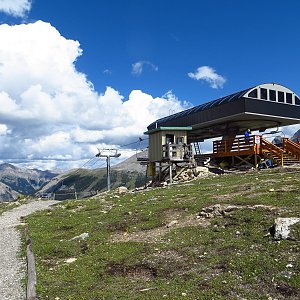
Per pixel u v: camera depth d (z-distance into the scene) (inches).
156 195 1189.7
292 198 776.9
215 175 1630.2
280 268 445.4
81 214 1055.0
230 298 385.7
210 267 484.1
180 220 770.8
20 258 649.6
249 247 538.6
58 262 598.2
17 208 1696.6
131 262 542.9
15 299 449.1
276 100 1887.3
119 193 1667.1
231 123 2048.5
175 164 1845.5
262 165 1658.5
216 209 762.2
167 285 441.1
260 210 705.6
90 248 650.8
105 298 418.9
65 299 429.7
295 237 529.7
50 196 2913.4
